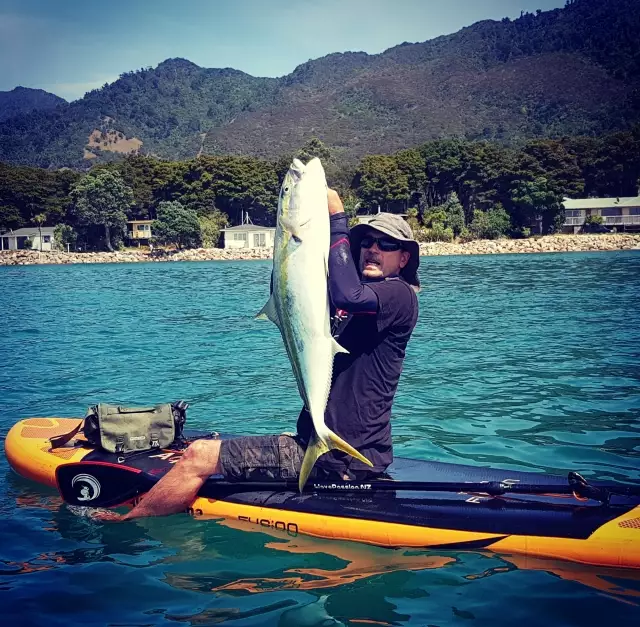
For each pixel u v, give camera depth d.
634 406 7.77
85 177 85.06
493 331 14.09
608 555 3.93
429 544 4.20
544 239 74.69
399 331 4.20
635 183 94.44
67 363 11.42
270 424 7.35
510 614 3.52
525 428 6.98
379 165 86.69
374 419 4.32
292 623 3.47
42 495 5.36
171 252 77.62
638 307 17.97
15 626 3.53
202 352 12.32
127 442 5.33
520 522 4.17
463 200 86.38
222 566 4.11
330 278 3.91
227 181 88.56
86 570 4.12
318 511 4.48
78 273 51.03
